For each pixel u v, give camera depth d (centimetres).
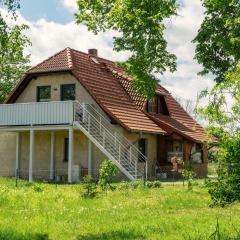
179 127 3981
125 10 2530
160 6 2486
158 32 2572
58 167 3600
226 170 1035
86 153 3475
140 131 3375
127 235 1052
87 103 3431
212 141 1187
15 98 3772
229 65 2680
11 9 1336
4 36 1392
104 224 1213
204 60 2752
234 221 1231
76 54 3759
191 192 2091
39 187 2200
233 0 2392
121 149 3259
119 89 3750
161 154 3797
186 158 3797
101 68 3866
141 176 3144
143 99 3841
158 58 2648
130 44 2619
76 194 1959
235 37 2431
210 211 1500
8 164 3869
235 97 1097
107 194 2019
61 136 3612
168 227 1141
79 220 1284
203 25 2695
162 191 2166
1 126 3475
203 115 1109
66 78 3572
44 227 1163
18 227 1159
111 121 3341
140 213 1440
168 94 4469
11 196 1809
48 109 3306
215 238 970
